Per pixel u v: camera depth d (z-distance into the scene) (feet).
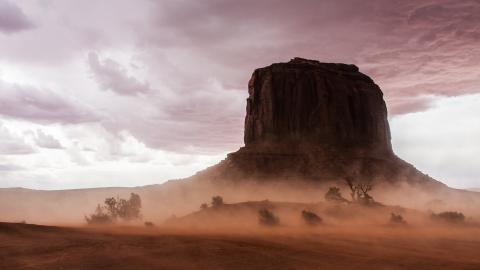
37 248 90.27
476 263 90.58
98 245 95.61
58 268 74.02
